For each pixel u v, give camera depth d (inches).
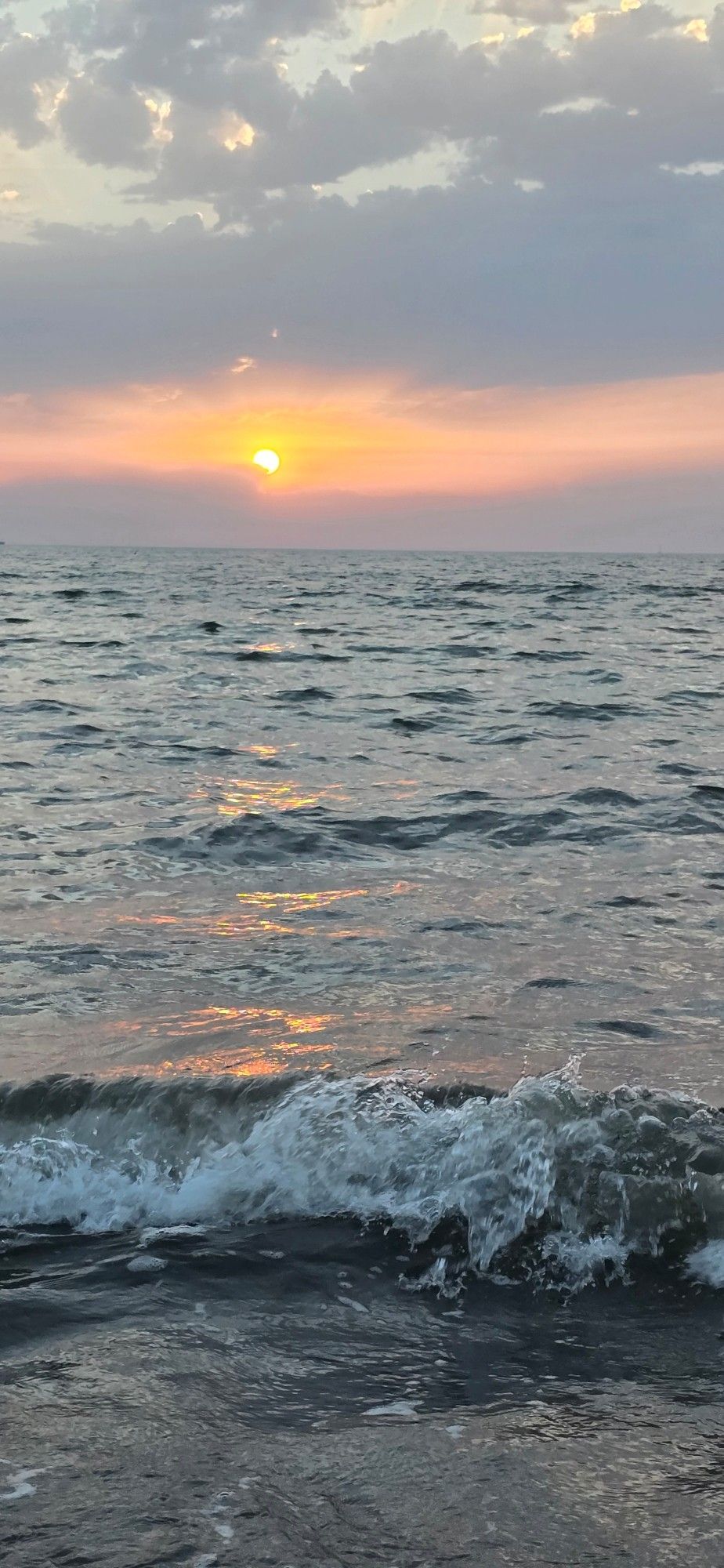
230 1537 94.3
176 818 396.8
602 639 1146.0
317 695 724.7
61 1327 129.7
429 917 292.7
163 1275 141.9
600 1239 148.3
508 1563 91.7
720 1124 162.1
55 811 405.7
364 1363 123.4
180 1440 108.3
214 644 1048.8
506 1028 215.2
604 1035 211.9
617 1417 113.4
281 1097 175.8
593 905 305.4
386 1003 228.8
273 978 244.4
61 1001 228.1
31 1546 93.0
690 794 443.8
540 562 6250.0
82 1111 175.8
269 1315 133.2
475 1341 128.3
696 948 269.1
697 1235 147.4
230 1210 157.5
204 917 290.4
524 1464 105.0
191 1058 197.2
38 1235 153.1
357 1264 144.7
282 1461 105.1
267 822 391.2
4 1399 115.3
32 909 294.5
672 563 6678.2
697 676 843.4
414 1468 104.3
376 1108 172.4
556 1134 160.9
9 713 630.5
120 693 721.0
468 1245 148.3
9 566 3698.3
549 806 422.3
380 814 408.2
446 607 1664.6
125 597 1817.2
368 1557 92.0
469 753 537.3
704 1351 126.2
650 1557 92.7
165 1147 168.7
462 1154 160.7
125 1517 96.7
